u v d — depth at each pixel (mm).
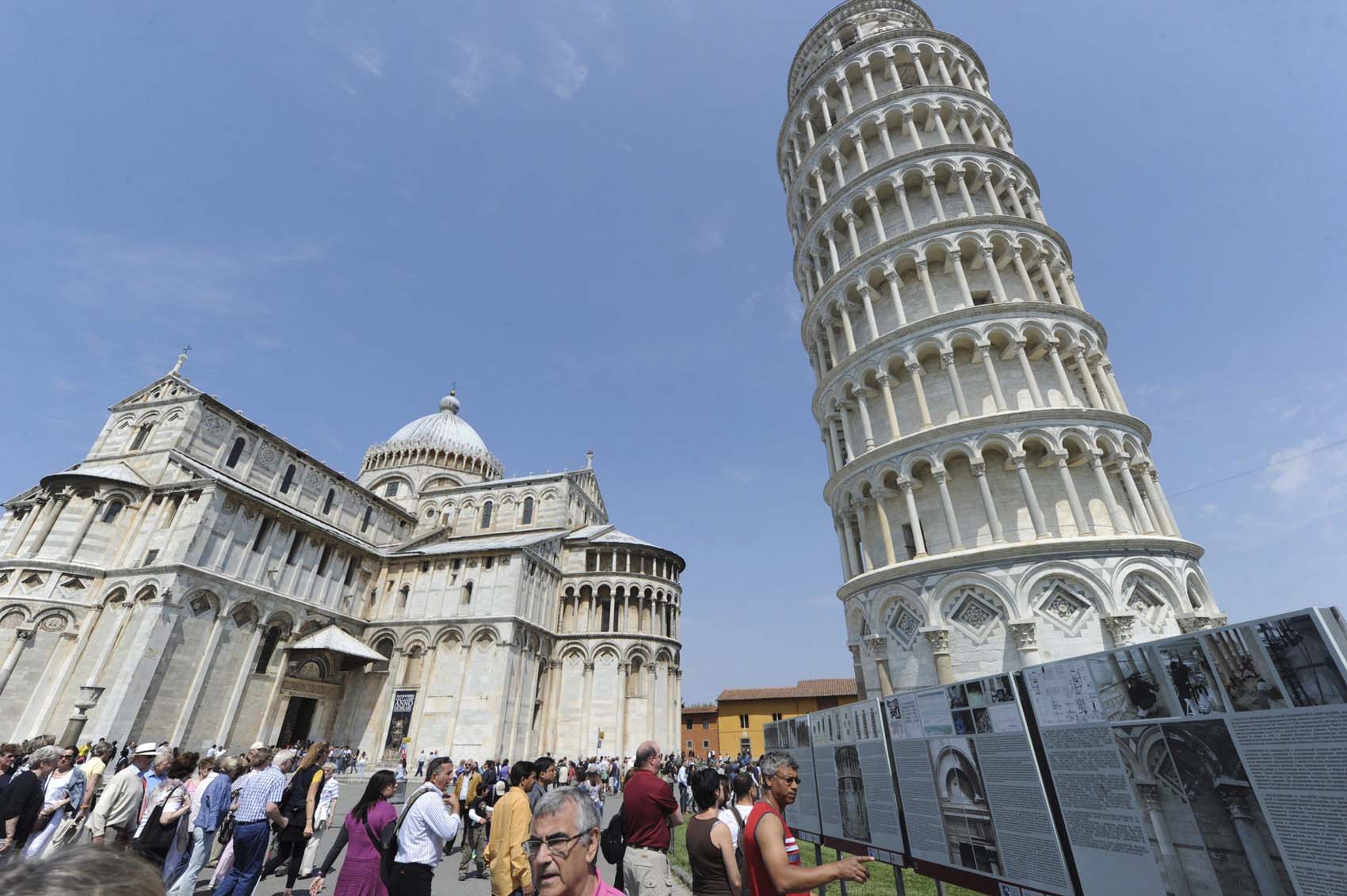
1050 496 24875
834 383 31562
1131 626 20938
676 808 9570
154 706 35500
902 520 26750
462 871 16859
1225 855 5348
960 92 34594
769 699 83250
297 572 47938
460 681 48594
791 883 5273
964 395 26828
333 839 20562
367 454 80750
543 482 69375
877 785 10234
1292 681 5055
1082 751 6738
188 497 41688
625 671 57125
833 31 43219
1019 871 7254
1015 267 30062
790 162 40844
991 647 22094
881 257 30750
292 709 46281
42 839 11609
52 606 37625
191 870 11102
